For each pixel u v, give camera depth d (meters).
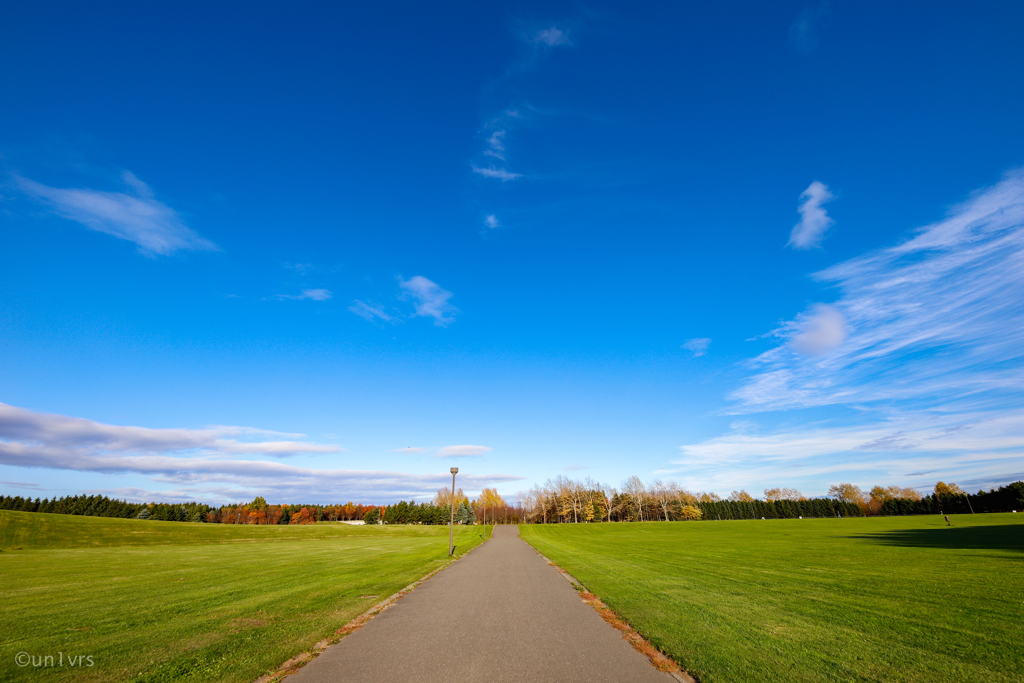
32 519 50.47
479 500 134.88
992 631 8.01
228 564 21.86
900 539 34.78
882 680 5.59
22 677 5.93
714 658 6.47
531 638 7.82
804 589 12.99
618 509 121.12
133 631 8.37
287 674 5.99
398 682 5.65
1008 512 96.38
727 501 133.00
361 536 62.72
